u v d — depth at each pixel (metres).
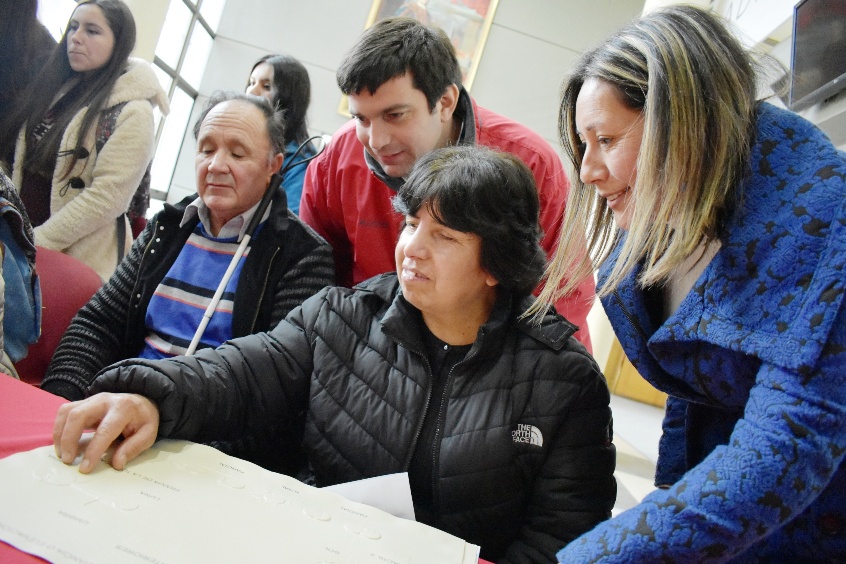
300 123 1.97
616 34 0.70
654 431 4.29
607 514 0.89
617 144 0.67
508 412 0.88
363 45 1.17
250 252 1.33
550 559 0.83
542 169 1.43
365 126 1.25
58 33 2.59
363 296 0.99
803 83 2.43
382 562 0.61
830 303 0.52
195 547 0.55
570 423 0.89
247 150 1.30
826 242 0.55
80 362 1.30
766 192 0.62
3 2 1.71
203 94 5.85
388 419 0.90
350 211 1.49
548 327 0.94
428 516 0.89
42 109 1.79
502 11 5.90
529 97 5.90
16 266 1.14
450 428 0.89
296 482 0.73
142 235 1.42
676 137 0.60
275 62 1.95
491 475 0.86
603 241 0.86
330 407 0.93
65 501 0.58
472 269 0.88
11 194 1.16
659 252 0.71
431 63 1.18
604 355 5.28
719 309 0.64
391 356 0.93
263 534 0.60
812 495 0.51
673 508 0.52
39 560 0.49
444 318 0.92
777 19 2.86
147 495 0.62
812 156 0.61
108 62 1.83
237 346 0.94
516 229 0.88
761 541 0.68
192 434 0.81
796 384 0.53
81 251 1.83
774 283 0.58
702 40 0.62
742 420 0.56
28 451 0.66
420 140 1.24
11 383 0.90
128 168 1.85
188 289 1.33
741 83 0.63
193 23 5.28
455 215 0.84
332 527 0.65
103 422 0.68
